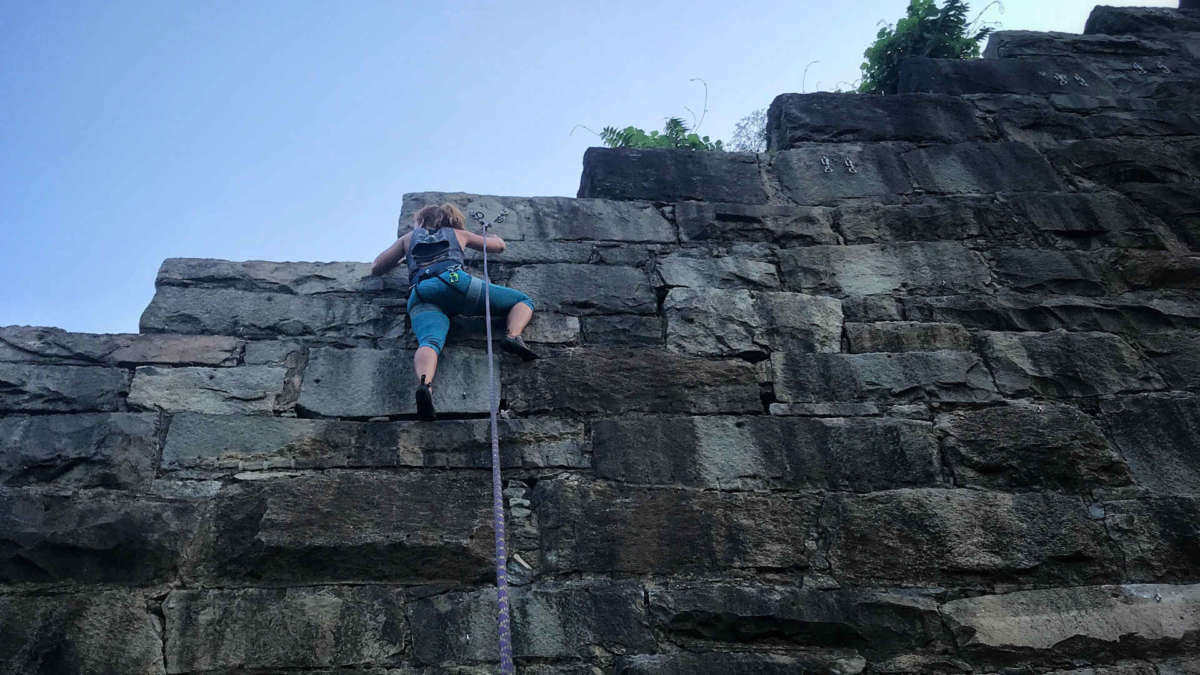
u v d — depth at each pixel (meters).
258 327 5.14
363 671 3.92
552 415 4.88
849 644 4.15
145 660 3.88
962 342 5.32
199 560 4.20
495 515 3.98
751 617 4.14
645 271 5.66
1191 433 4.90
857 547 4.42
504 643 3.53
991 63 7.24
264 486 4.43
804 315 5.43
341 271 5.47
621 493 4.54
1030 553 4.42
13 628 3.92
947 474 4.72
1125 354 5.29
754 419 4.89
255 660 3.91
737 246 5.86
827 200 6.21
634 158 6.29
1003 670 4.08
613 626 4.11
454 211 5.42
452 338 5.14
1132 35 7.77
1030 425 4.90
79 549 4.14
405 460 4.59
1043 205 6.20
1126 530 4.52
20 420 4.57
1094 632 4.16
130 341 4.95
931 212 6.10
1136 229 6.08
